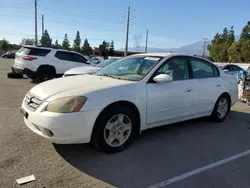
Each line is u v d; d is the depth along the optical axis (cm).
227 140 432
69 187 264
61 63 1105
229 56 5294
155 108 395
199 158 352
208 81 496
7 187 257
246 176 305
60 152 346
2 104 614
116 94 344
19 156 327
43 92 338
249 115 630
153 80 396
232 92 558
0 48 7056
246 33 5194
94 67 892
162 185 277
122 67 450
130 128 367
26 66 1035
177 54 457
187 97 445
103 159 332
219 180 293
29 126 339
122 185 273
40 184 266
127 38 3409
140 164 324
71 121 306
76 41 7975
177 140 420
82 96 319
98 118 329
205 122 541
